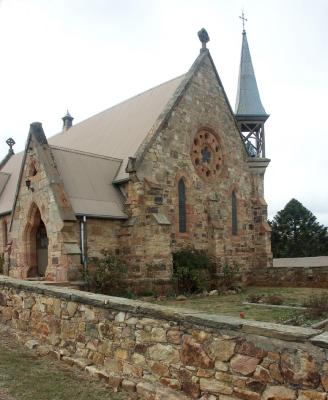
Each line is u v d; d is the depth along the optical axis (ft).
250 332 19.17
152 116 86.48
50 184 66.33
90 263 67.10
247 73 115.24
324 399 16.43
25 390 24.64
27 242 74.28
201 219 85.25
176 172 80.79
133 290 67.10
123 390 24.56
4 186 106.42
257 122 109.70
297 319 47.42
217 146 92.94
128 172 73.31
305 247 228.22
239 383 19.38
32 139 72.59
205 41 95.50
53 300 32.96
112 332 26.68
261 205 100.12
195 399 21.22
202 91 90.89
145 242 71.15
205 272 80.28
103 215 69.00
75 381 26.16
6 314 40.86
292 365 17.48
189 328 21.93
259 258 98.84
